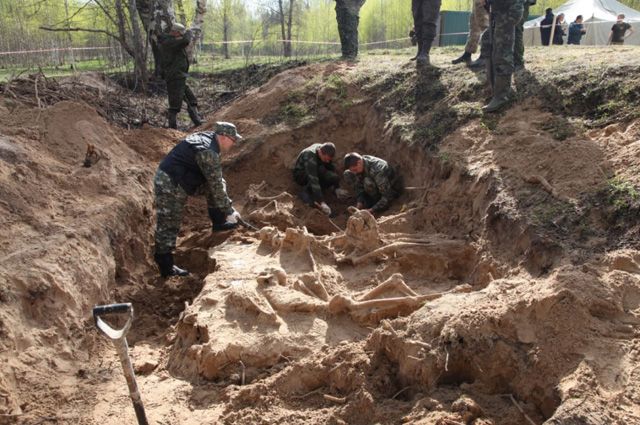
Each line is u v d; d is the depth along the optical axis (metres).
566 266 3.45
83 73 10.91
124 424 3.14
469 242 4.74
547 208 4.20
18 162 5.13
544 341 2.99
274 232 5.34
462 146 5.74
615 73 5.48
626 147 4.43
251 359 3.61
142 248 5.49
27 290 3.71
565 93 5.65
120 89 10.43
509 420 2.82
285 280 4.36
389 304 3.93
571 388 2.65
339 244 5.11
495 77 5.98
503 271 4.09
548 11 14.02
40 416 3.14
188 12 19.80
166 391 3.47
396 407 3.06
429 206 5.53
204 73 12.98
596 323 3.00
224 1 22.91
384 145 7.12
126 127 8.53
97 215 4.96
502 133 5.53
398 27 29.47
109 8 13.82
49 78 8.71
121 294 4.80
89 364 3.77
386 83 7.96
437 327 3.34
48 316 3.74
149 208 6.00
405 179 6.48
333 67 8.96
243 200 7.10
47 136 6.12
